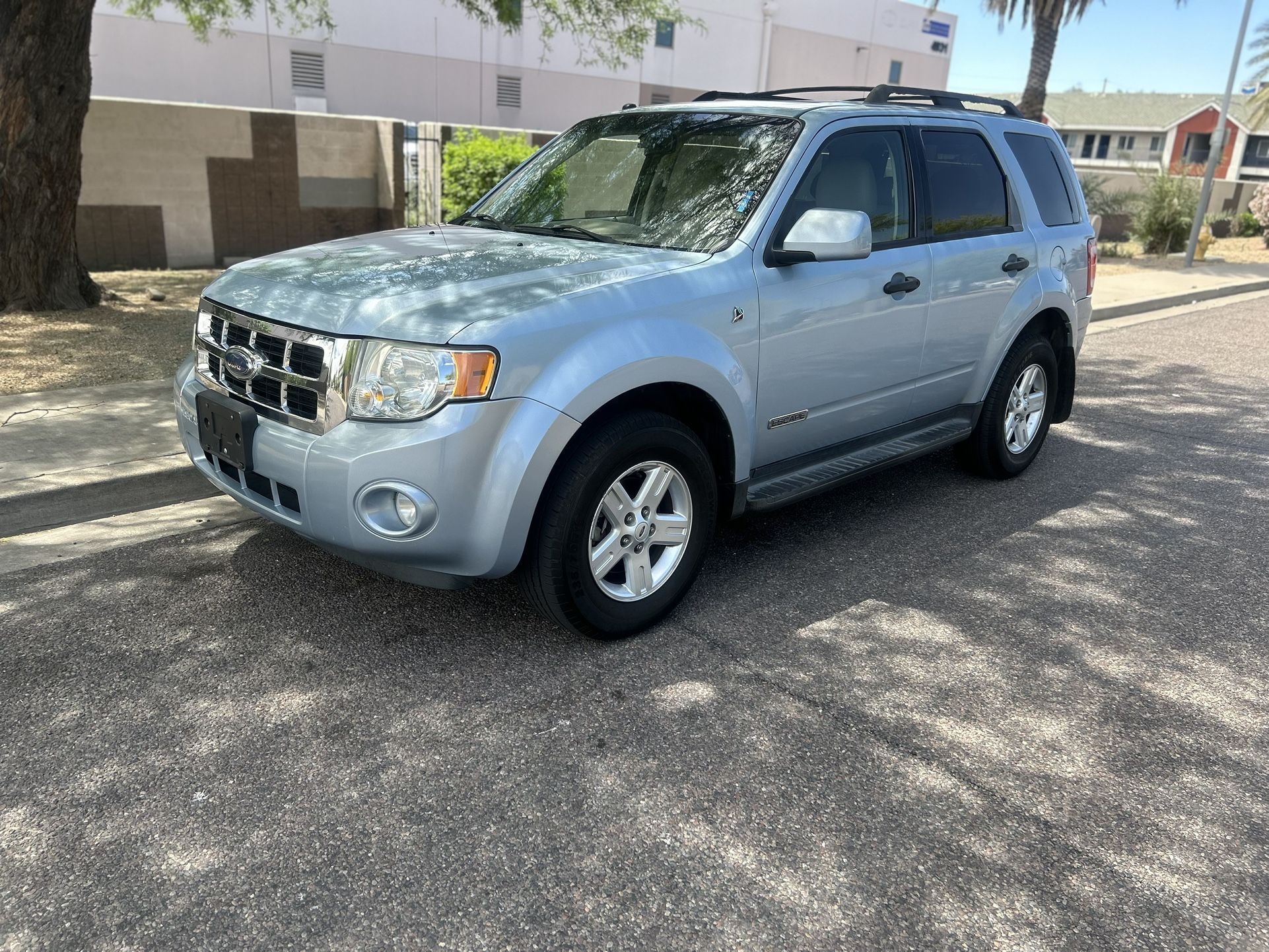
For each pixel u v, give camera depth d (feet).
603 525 11.65
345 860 8.22
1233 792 9.62
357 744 9.82
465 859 8.29
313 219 46.55
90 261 40.81
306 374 10.61
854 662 11.82
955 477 19.27
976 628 12.84
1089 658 12.17
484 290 10.80
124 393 20.17
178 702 10.43
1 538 14.44
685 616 12.86
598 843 8.54
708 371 11.82
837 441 14.83
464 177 43.98
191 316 28.91
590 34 43.78
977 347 16.80
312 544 14.53
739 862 8.38
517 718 10.36
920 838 8.77
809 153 13.44
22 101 26.43
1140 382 28.58
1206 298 47.55
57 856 8.16
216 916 7.58
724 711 10.64
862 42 110.22
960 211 16.20
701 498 12.37
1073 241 18.92
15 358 22.76
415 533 10.25
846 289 13.74
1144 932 7.77
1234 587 14.46
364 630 12.10
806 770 9.67
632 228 13.69
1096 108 216.33
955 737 10.36
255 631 11.98
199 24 48.29
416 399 10.05
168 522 15.23
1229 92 55.52
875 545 15.57
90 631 11.83
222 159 43.16
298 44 73.97
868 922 7.75
